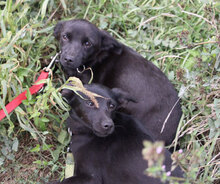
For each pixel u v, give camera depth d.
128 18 1.78
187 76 1.60
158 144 1.22
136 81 1.64
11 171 1.56
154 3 1.80
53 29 1.68
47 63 1.68
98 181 1.47
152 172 1.23
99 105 1.50
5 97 1.52
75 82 1.49
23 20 1.65
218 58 1.61
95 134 1.50
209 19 1.73
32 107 1.58
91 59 1.65
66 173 1.54
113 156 1.48
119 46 1.65
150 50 1.74
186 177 1.36
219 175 1.51
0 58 1.58
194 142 1.55
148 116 1.61
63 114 1.60
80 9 1.78
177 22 1.78
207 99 1.59
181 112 1.63
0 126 1.56
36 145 1.58
